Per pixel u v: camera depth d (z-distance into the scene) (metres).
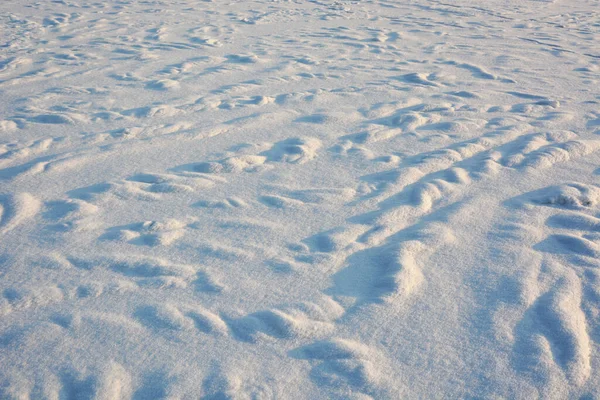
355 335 1.48
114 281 1.69
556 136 3.01
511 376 1.34
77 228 1.99
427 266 1.80
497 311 1.58
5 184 2.33
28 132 2.99
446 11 8.16
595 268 1.79
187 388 1.29
